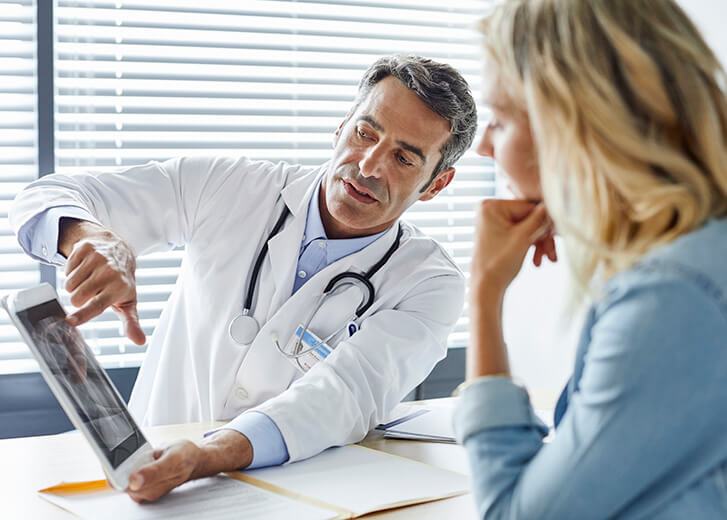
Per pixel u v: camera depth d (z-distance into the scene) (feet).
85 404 3.52
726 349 2.48
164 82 8.30
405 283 5.60
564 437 2.62
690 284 2.52
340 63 8.89
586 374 2.66
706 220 2.70
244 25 8.50
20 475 4.03
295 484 3.91
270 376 5.42
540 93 2.80
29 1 7.79
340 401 4.65
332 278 5.59
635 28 2.74
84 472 4.08
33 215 5.12
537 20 2.87
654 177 2.68
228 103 8.50
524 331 8.84
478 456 2.83
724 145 2.75
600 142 2.69
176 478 3.69
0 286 7.82
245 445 4.09
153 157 8.31
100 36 8.05
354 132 5.47
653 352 2.49
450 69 5.53
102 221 5.67
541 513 2.58
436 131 5.44
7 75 7.78
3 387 7.70
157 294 8.35
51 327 3.68
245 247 5.78
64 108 7.98
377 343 5.13
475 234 3.23
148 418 6.03
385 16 9.07
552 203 2.82
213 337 5.66
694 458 2.52
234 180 6.03
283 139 8.75
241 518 3.42
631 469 2.50
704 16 6.55
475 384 2.94
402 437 4.92
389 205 5.48
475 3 9.43
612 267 2.79
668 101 2.70
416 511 3.64
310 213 5.79
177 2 8.27
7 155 7.81
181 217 5.98
